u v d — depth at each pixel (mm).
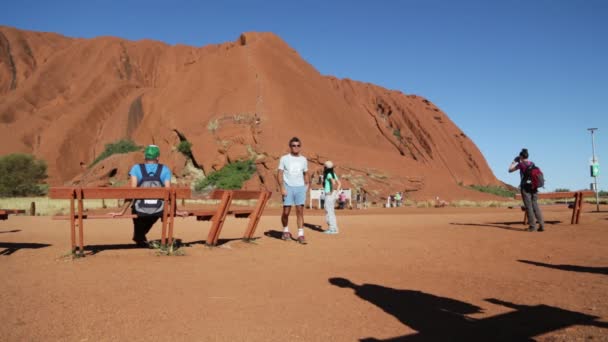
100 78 137750
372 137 81312
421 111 119188
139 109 110188
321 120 68188
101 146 108625
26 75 154000
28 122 115875
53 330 3480
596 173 22953
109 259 6746
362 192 49438
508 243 8758
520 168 11430
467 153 120188
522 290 4832
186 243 8789
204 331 3484
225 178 52781
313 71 85500
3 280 5230
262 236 10539
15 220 18359
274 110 61375
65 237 10617
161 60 158625
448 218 18219
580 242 8875
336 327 3600
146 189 7230
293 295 4609
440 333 3453
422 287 4980
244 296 4551
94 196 7043
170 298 4445
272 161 52188
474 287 4984
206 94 67938
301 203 9281
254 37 84000
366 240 9430
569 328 3537
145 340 3279
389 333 3457
